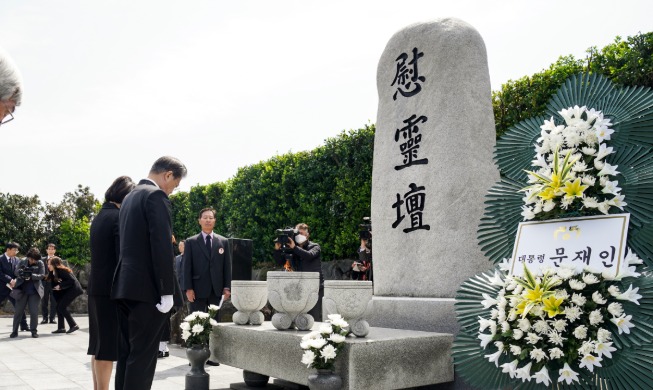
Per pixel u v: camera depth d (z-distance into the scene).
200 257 6.80
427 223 4.85
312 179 11.94
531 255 3.24
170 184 4.39
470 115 4.81
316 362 3.48
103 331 4.40
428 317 4.42
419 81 5.13
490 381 3.27
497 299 3.21
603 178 3.07
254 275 13.34
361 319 3.79
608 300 2.85
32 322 10.57
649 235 2.93
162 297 3.85
